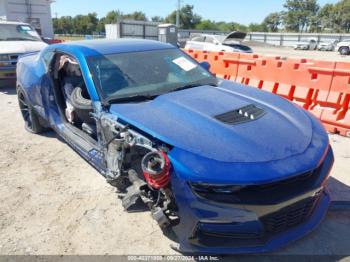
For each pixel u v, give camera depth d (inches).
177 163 92.3
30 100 191.3
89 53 143.0
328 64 207.8
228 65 285.9
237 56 277.1
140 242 109.6
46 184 147.9
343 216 120.8
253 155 92.2
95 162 136.9
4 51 333.7
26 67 195.3
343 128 198.5
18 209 130.0
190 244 96.2
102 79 132.5
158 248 106.6
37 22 816.3
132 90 130.7
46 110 178.4
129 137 107.7
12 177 155.0
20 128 223.6
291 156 94.1
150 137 103.1
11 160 173.0
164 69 146.4
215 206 89.0
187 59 160.2
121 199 132.5
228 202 88.4
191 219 91.9
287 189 91.8
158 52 156.4
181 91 133.0
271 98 133.1
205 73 155.6
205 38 693.3
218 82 150.5
